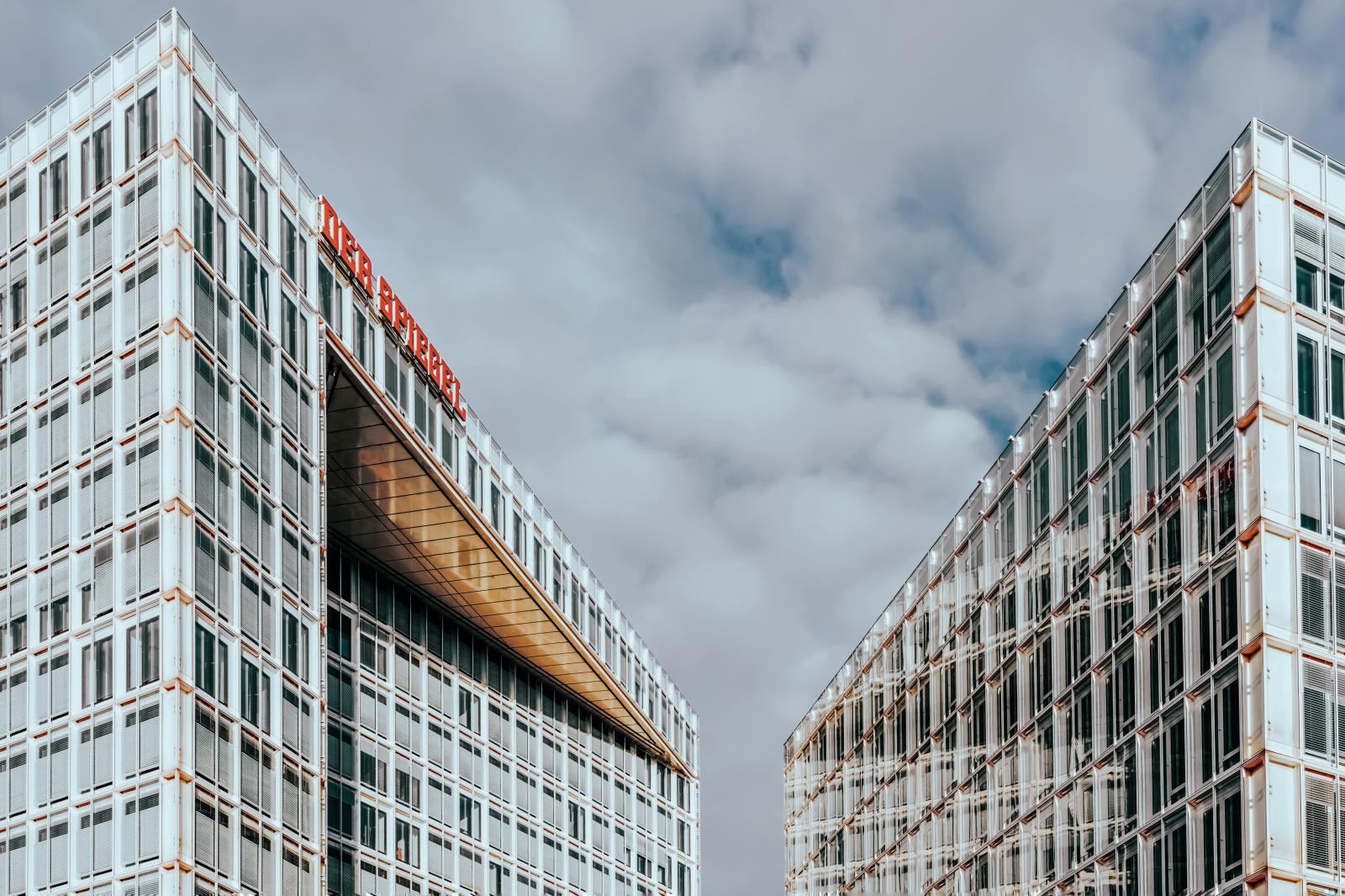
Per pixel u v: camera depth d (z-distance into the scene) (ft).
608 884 399.85
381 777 319.06
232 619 224.12
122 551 218.18
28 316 238.27
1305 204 194.39
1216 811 187.42
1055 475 246.47
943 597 297.74
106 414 224.74
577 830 389.39
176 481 215.31
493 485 323.78
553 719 389.39
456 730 347.97
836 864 355.97
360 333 277.23
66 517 225.35
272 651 234.79
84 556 221.87
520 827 364.99
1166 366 210.18
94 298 230.48
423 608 344.90
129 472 220.02
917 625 312.29
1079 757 230.07
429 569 329.31
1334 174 197.47
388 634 331.57
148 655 211.82
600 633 380.99
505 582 334.24
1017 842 252.01
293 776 236.43
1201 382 200.34
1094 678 226.17
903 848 310.65
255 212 245.65
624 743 422.41
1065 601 238.89
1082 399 237.25
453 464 306.14
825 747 373.40
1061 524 242.78
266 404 241.76
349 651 316.40
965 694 281.95
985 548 276.21
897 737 320.29
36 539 228.22
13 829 217.77
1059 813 235.61
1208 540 195.21
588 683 386.93
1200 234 203.72
